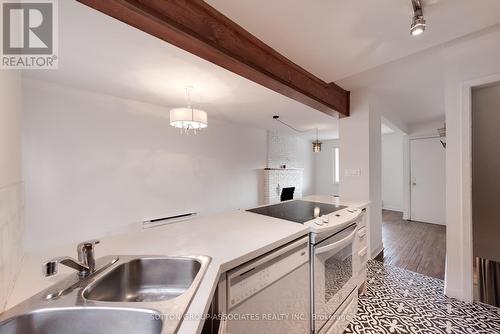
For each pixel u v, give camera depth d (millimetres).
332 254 1496
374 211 3053
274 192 5473
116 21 1435
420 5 1250
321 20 1433
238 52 1550
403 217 5363
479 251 2037
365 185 2947
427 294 2113
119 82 2482
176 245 1078
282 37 1623
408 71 2514
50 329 627
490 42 1848
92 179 2787
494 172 1970
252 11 1355
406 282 2350
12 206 776
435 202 4875
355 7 1310
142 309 615
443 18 1395
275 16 1399
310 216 1665
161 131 3465
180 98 3047
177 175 3682
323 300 1405
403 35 1585
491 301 1981
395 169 6270
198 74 2266
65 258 748
